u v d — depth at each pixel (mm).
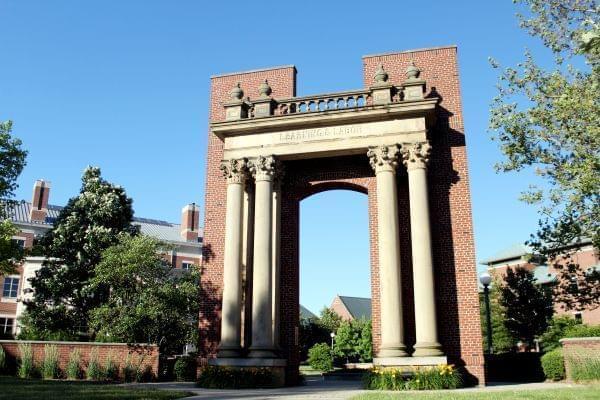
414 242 21359
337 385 23578
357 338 80625
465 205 23000
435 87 24750
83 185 45438
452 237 22797
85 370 26219
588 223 22266
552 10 20641
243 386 20516
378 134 22859
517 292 37969
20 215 64000
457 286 22219
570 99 19297
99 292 40375
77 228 42469
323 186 25469
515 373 26422
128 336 29469
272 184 23844
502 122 22172
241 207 23828
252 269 24234
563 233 23594
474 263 22266
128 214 45219
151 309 29656
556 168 21812
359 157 24906
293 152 23641
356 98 24016
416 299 20797
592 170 19344
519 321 37281
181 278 36031
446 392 16297
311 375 43469
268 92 25047
